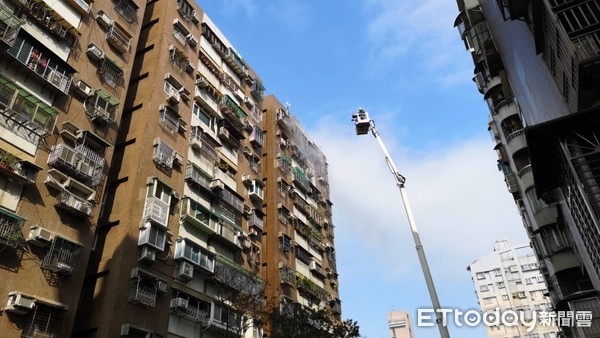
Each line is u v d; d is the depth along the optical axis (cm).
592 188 999
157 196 2280
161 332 2025
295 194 4012
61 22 2072
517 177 2494
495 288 7275
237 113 3334
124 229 2062
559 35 1120
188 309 2209
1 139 1659
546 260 2317
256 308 2436
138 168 2252
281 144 4175
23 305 1512
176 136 2606
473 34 2558
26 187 1692
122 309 1878
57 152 1819
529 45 1515
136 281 1972
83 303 1925
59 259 1703
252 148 3566
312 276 3791
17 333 1502
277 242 3434
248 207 3167
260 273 3084
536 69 1516
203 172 2730
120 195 2205
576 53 1030
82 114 2045
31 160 1744
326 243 4309
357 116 1533
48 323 1598
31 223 1664
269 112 4266
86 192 1923
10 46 1666
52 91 1925
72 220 1830
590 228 1080
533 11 1216
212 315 2359
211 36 3378
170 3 2981
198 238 2528
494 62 2406
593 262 1196
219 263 2544
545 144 1150
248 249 3028
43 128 1802
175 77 2759
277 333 2442
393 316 9056
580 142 1070
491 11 2122
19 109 1742
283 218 3669
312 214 4212
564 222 1898
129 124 2470
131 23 2558
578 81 1045
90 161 1952
